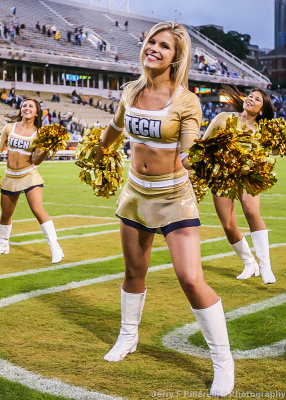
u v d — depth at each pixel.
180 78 3.08
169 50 3.06
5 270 5.89
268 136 4.28
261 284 5.31
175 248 3.12
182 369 3.27
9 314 4.30
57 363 3.34
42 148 4.91
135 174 3.28
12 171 6.32
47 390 2.97
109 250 7.02
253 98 5.20
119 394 2.93
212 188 2.94
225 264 6.18
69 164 28.23
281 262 6.25
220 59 66.06
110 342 3.71
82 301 4.68
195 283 3.03
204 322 3.05
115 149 3.71
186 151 2.85
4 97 41.12
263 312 4.38
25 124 6.25
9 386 3.02
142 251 3.38
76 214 10.60
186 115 3.06
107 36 56.38
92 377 3.15
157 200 3.20
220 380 2.98
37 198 6.25
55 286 5.18
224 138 2.79
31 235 8.16
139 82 3.21
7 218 6.64
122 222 3.37
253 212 5.28
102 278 5.50
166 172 3.18
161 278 5.50
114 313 4.35
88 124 42.84
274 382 3.08
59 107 45.12
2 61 45.91
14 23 47.97
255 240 5.32
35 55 44.28
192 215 3.16
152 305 4.57
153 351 3.56
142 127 3.13
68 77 50.91
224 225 5.33
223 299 4.78
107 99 53.56
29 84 47.88
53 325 4.05
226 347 3.04
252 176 2.81
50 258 6.55
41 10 54.91
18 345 3.64
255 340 3.74
